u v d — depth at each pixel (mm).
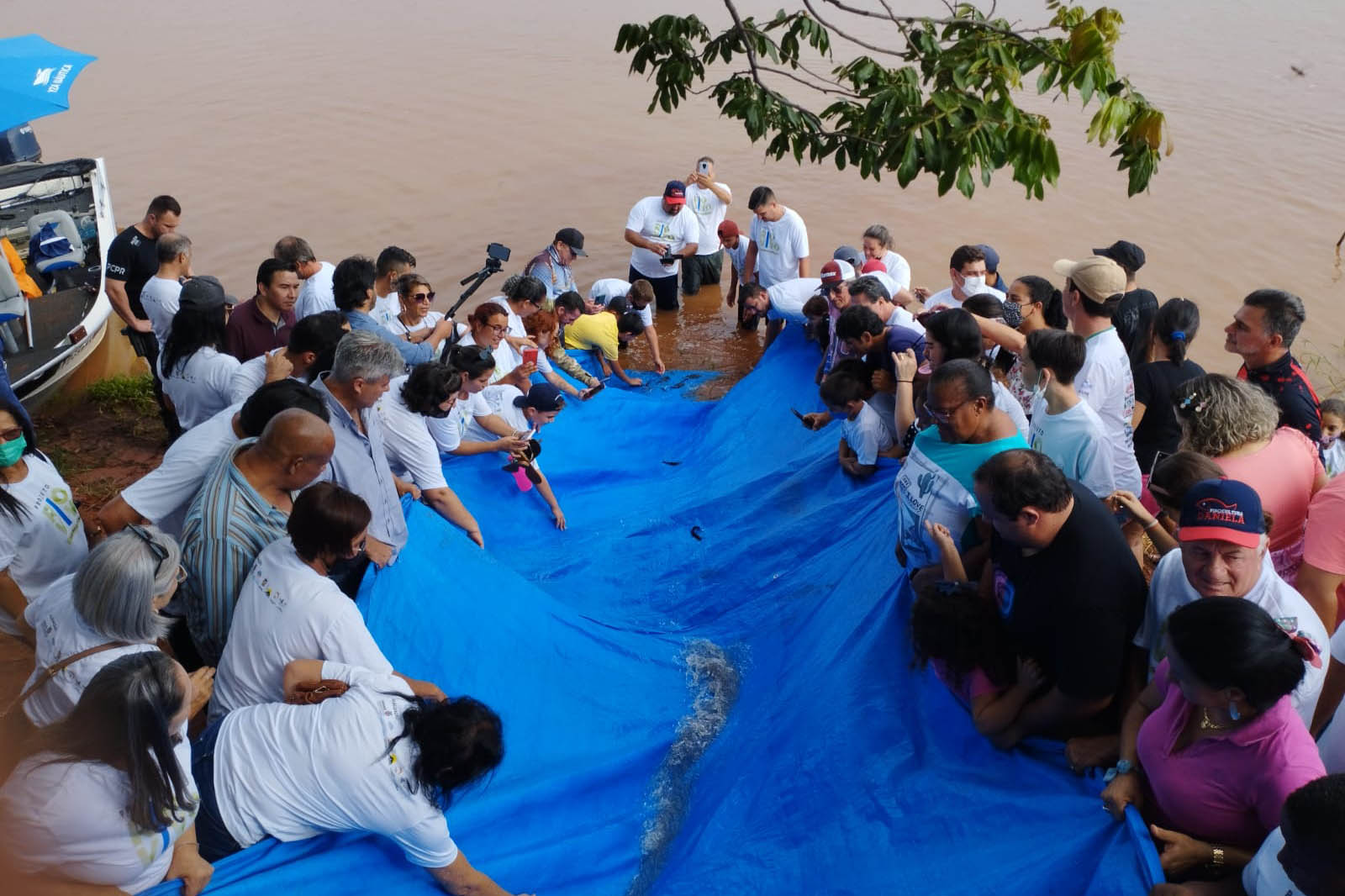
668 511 7242
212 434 4844
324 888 3500
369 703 3514
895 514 5598
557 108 20406
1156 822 3314
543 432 8305
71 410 9648
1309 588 3916
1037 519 3332
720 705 5250
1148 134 4582
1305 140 17484
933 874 3586
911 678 4375
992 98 4957
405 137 18844
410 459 5590
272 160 17719
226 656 3922
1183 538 3256
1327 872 2418
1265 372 5270
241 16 29406
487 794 4309
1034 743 3795
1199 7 27094
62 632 3783
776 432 8281
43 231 10445
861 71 5312
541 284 8352
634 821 4543
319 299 7727
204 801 3475
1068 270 5914
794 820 4172
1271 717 2916
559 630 5371
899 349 6188
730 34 5859
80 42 26234
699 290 13102
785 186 16250
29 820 2975
